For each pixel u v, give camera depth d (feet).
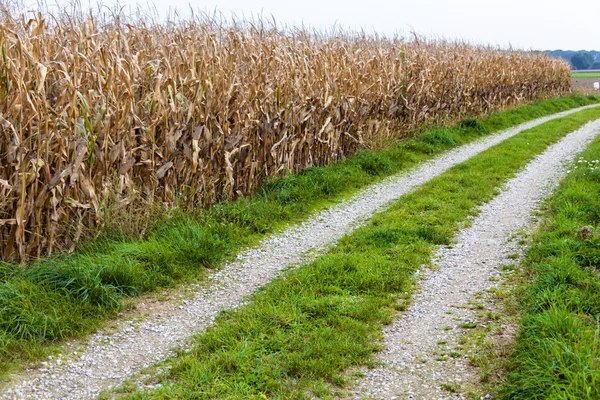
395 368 14.25
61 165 20.65
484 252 22.76
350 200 31.99
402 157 42.32
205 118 26.89
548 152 46.16
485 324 16.31
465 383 13.41
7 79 19.49
